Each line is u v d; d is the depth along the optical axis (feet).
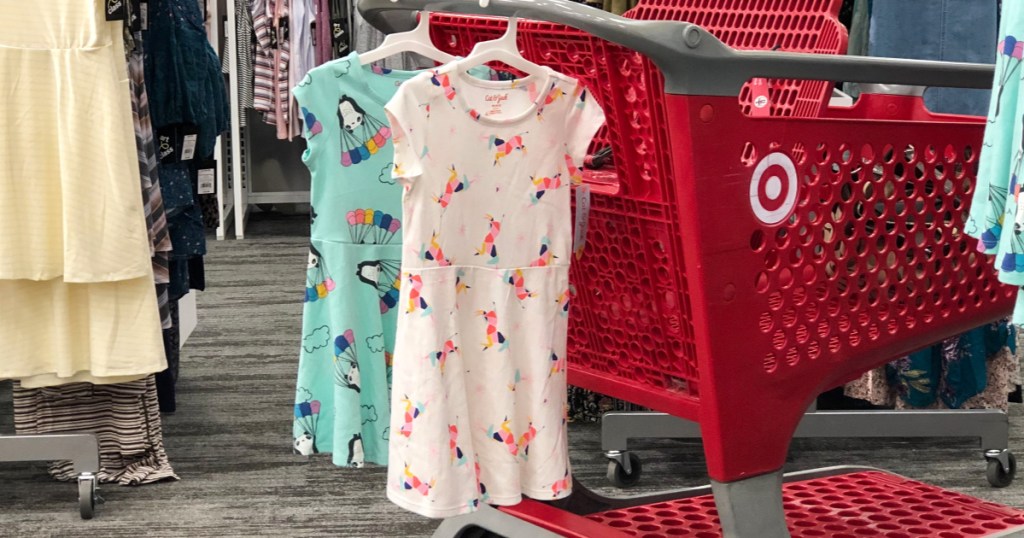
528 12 4.59
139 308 7.68
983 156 4.61
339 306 5.63
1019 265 4.24
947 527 6.15
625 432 7.82
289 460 8.70
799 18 6.48
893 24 7.91
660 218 4.84
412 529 7.32
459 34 5.64
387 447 5.81
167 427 9.52
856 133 4.99
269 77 18.03
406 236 4.84
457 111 4.84
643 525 6.14
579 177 5.13
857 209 5.87
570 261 5.28
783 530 4.92
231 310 14.05
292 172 21.36
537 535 5.78
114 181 7.35
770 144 4.69
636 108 4.76
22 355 7.55
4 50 7.11
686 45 4.35
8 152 7.18
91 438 7.47
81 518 7.48
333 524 7.39
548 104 5.03
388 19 5.74
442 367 4.91
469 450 5.00
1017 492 8.01
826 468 7.12
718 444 4.77
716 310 4.64
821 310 5.06
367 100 5.57
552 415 5.16
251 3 18.11
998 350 8.81
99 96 7.29
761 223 4.72
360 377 5.72
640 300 5.20
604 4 10.99
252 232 19.63
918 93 6.96
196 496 7.91
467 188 4.92
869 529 6.10
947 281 5.61
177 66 8.86
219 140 18.52
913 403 8.93
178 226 9.40
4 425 9.48
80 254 7.27
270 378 11.12
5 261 7.21
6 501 7.79
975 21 7.86
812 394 5.11
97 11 7.22
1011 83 4.38
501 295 5.04
